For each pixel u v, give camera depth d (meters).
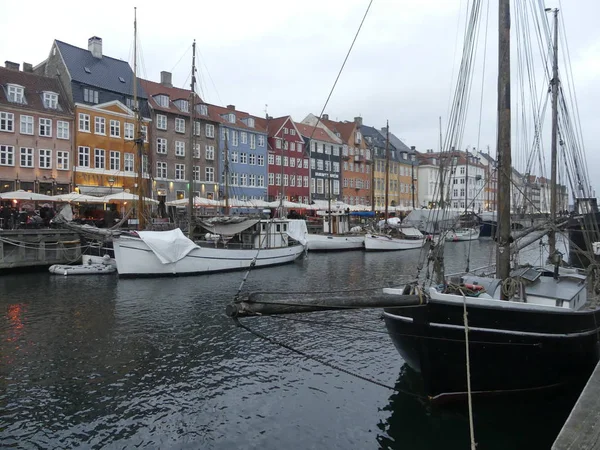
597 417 5.29
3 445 7.66
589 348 8.63
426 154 98.44
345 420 8.46
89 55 44.19
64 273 25.08
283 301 6.25
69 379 10.44
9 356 11.96
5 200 34.84
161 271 25.05
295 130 64.56
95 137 41.38
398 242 44.09
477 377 7.84
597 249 14.62
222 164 54.25
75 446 7.65
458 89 10.91
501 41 8.86
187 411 8.88
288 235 34.00
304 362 11.52
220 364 11.43
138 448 7.60
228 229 28.69
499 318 7.55
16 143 36.53
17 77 38.47
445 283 8.73
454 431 7.93
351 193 74.12
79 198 29.84
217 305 18.16
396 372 10.78
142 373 10.82
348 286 23.05
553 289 9.34
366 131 83.31
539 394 8.34
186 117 50.34
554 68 17.88
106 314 16.59
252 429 8.18
